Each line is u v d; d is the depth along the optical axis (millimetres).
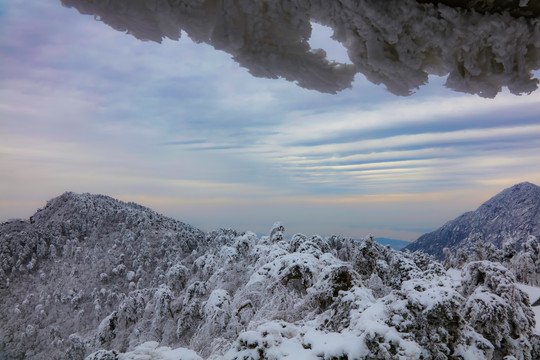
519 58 1246
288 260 18734
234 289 25453
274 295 17266
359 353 7484
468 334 10109
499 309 15430
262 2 1173
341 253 41188
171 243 114188
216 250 67188
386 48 1216
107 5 1174
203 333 19609
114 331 36500
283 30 1204
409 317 8766
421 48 1207
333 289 14164
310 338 8414
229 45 1206
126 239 124000
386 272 24875
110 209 145250
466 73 1261
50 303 105625
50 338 93000
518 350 15352
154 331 28219
